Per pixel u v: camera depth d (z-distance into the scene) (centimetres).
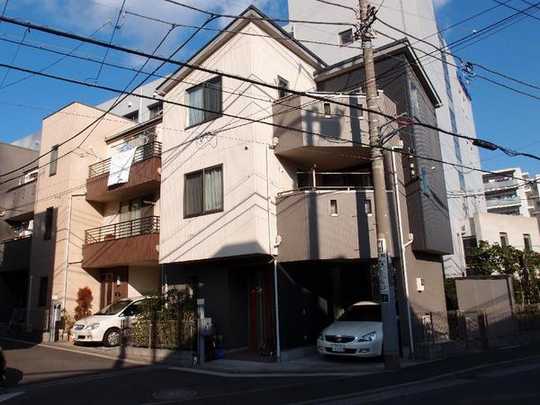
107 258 1970
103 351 1650
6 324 2472
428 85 1936
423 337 1568
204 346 1420
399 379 1103
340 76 1867
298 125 1542
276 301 1481
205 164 1639
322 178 1797
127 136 2195
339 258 1460
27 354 1596
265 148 1556
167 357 1443
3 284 2647
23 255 2384
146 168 1870
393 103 1695
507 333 1878
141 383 1120
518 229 2986
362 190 1519
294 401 894
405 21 2558
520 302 2238
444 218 1894
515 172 5947
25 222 2670
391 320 1259
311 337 1589
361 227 1489
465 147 3300
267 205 1519
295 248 1490
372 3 2642
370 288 1795
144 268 2106
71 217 2134
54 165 2281
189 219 1644
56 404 914
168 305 1590
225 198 1554
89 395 994
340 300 1814
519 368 1236
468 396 889
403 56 1734
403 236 1577
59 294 2064
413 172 1666
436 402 847
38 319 2144
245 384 1096
